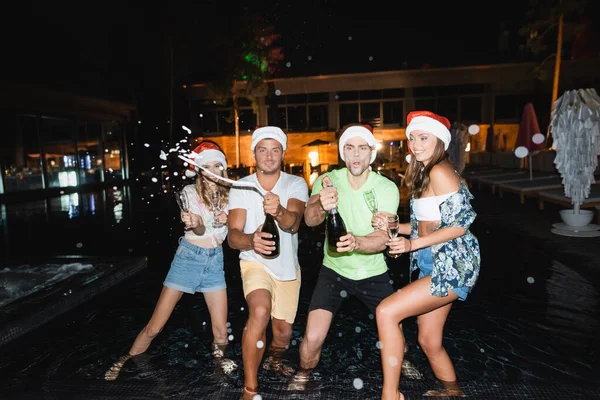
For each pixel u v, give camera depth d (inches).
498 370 112.2
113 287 192.2
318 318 112.7
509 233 276.8
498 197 467.8
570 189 265.7
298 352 125.6
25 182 652.1
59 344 135.1
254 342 99.9
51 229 356.2
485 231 293.1
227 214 120.7
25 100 652.7
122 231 337.1
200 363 120.8
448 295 95.4
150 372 116.0
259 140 111.4
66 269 203.0
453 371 106.0
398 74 952.3
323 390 105.0
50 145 714.8
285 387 106.7
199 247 122.5
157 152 1031.6
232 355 125.3
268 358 121.7
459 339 131.4
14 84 623.5
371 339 134.2
